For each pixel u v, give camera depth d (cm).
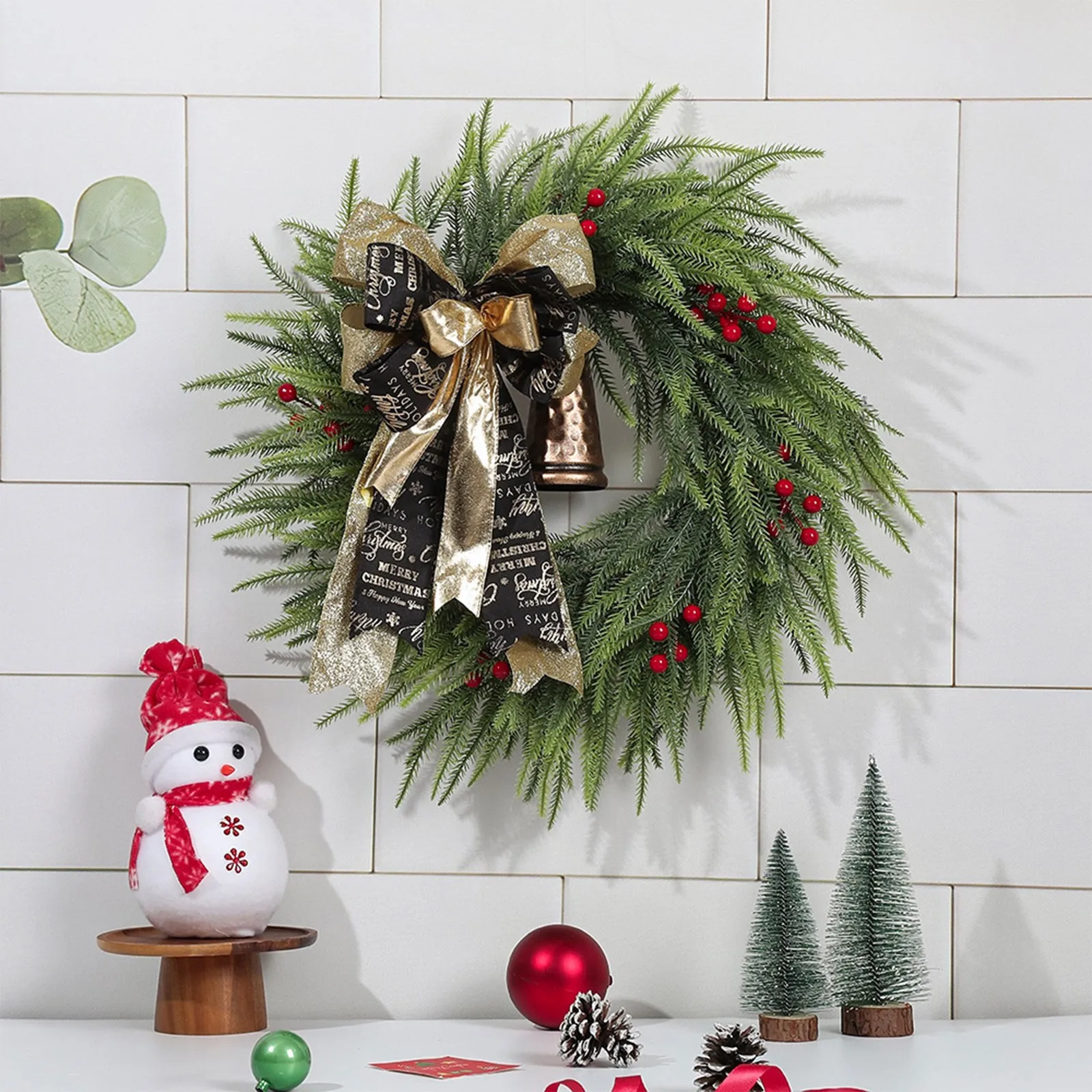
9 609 145
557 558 137
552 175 136
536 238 126
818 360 142
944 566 145
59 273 147
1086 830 142
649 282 131
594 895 142
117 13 148
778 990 127
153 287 147
